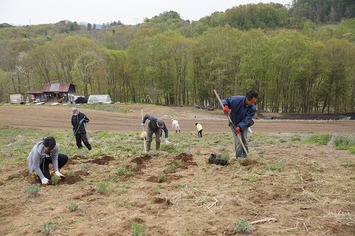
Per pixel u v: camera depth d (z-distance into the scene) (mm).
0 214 4824
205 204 4797
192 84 66250
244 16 121312
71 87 68625
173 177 6395
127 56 71188
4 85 77875
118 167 7672
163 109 46531
